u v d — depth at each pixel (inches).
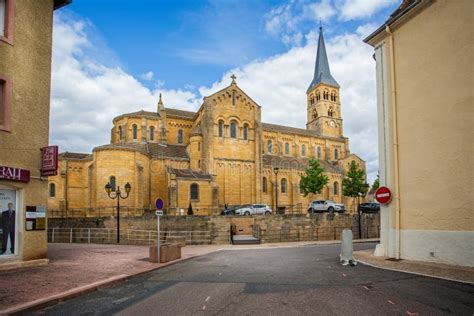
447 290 341.7
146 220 1270.9
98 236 1275.8
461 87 491.5
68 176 1931.6
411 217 567.5
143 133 2116.1
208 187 1860.2
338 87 3257.9
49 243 1213.1
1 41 534.9
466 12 488.1
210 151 2027.6
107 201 1733.5
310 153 2768.2
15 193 551.5
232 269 526.0
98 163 1766.7
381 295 325.1
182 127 2306.8
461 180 485.1
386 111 626.5
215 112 2107.5
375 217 1589.6
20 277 450.9
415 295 323.6
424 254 536.4
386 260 569.6
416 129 567.2
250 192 2134.6
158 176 1956.2
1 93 538.6
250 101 2217.0
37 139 586.2
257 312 286.2
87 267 544.1
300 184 2240.4
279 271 486.6
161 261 609.6
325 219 1459.2
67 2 662.5
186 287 398.6
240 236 1325.0
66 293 358.0
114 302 339.0
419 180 556.1
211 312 291.9
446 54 517.3
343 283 384.5
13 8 557.3
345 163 2711.6
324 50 3393.2
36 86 592.1
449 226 499.8
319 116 3139.8
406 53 596.1
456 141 495.5
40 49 605.6
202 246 1082.7
